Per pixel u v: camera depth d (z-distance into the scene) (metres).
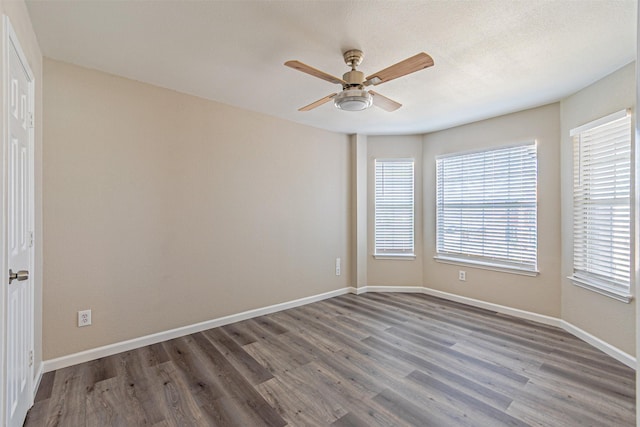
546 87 2.75
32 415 1.76
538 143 3.26
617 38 1.99
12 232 1.50
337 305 3.86
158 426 1.69
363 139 4.46
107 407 1.84
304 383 2.11
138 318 2.63
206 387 2.05
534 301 3.31
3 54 1.31
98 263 2.44
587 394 1.98
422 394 1.98
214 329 3.06
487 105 3.21
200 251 3.00
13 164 1.52
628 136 2.38
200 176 2.99
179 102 2.85
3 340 1.29
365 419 1.75
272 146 3.55
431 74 2.49
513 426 1.69
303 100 3.07
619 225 2.46
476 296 3.82
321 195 4.09
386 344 2.73
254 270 3.42
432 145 4.30
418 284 4.45
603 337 2.58
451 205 4.10
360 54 2.14
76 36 1.97
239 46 2.09
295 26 1.86
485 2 1.65
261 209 3.47
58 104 2.26
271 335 2.92
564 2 1.65
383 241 4.53
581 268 2.86
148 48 2.12
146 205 2.67
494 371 2.27
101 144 2.44
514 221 3.47
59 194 2.26
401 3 1.66
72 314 2.33
